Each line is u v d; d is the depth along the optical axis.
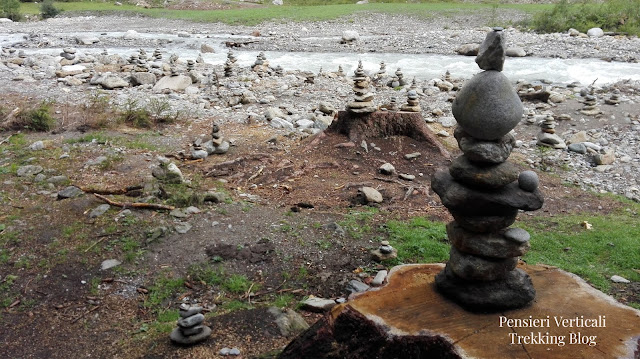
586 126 13.79
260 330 4.84
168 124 12.24
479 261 3.89
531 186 3.80
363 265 6.42
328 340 3.96
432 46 27.75
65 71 17.27
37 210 7.30
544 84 18.61
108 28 35.75
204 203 7.73
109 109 13.00
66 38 30.36
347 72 21.58
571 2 39.09
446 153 10.14
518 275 4.00
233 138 11.14
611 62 23.36
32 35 31.19
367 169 9.53
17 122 11.27
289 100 15.68
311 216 7.60
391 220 7.61
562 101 15.68
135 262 6.22
